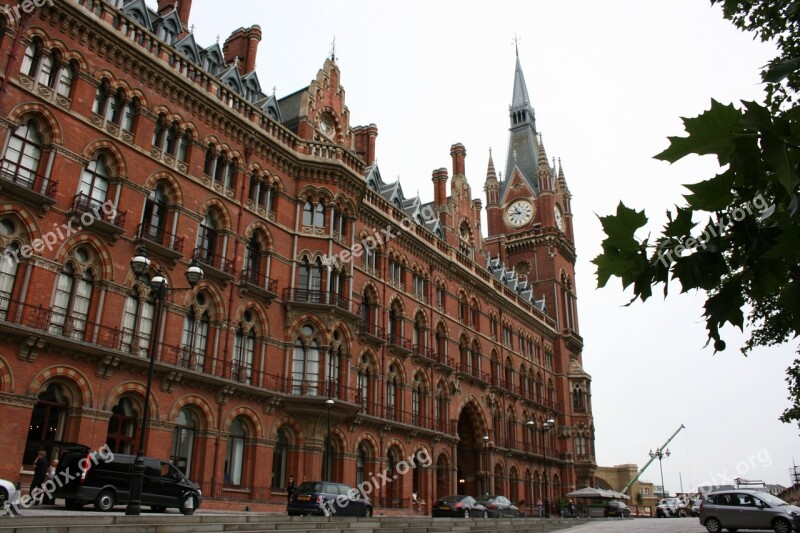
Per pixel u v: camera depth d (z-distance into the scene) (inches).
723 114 116.7
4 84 1021.8
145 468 937.5
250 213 1450.5
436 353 2075.5
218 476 1240.8
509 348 2568.9
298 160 1577.3
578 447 2906.0
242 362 1365.7
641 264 141.9
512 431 2487.7
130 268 1170.6
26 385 968.9
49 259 1042.7
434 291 2122.3
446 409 2054.6
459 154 2610.7
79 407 1037.2
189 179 1320.1
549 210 3250.5
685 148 121.2
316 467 1412.4
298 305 1476.4
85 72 1158.3
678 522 1622.8
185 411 1233.4
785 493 2591.0
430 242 2150.6
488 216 3432.6
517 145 3577.8
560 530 1270.9
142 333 1179.3
